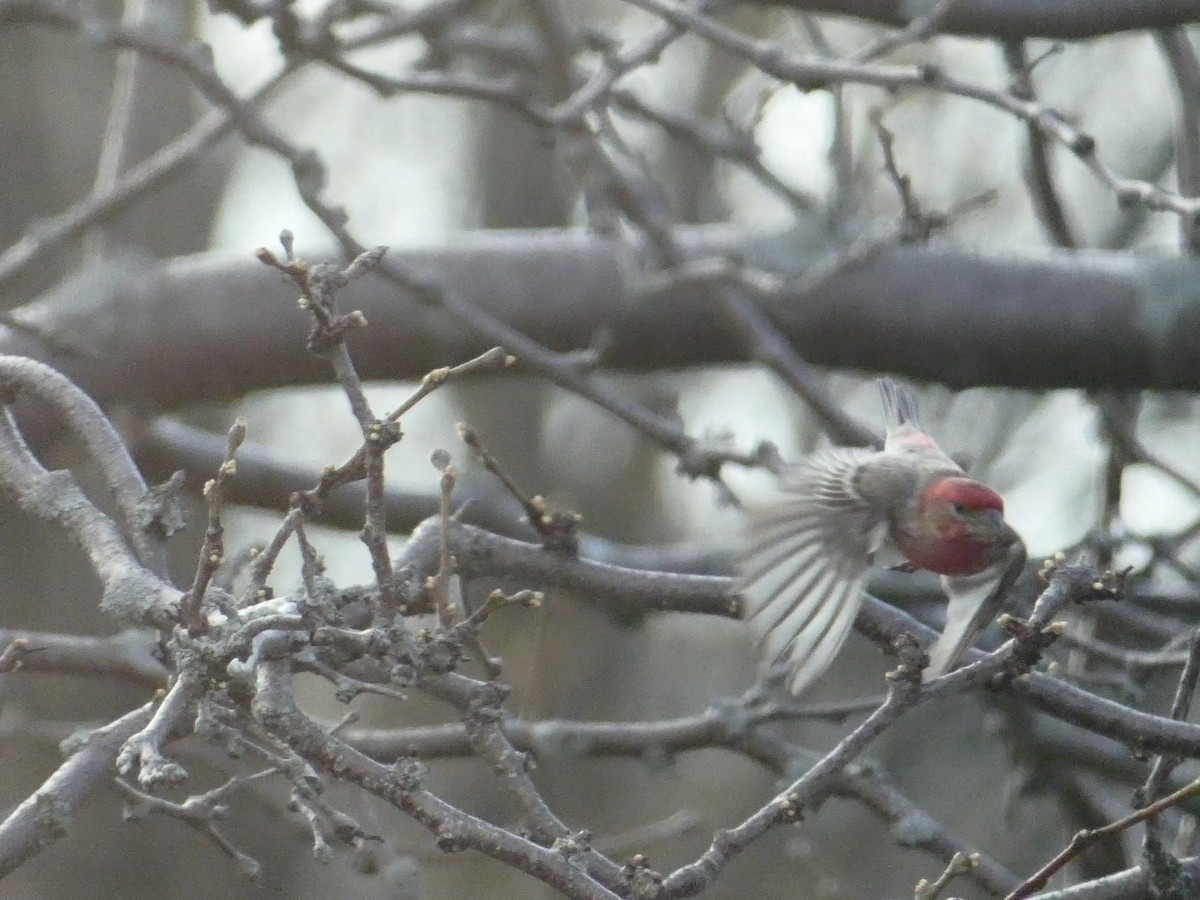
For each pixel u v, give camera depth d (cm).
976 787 1526
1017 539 637
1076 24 983
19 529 1648
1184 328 1118
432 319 1155
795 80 916
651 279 1028
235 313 1150
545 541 703
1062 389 1168
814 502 634
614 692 1867
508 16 1545
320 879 1644
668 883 527
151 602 542
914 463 663
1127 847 1110
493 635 1648
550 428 2109
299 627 497
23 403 1096
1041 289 1141
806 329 1159
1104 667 1078
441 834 493
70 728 1001
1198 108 1105
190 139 1134
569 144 1055
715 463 992
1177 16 971
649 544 2062
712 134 1127
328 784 828
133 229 1189
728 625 1959
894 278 1145
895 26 1026
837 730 1645
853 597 607
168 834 1606
